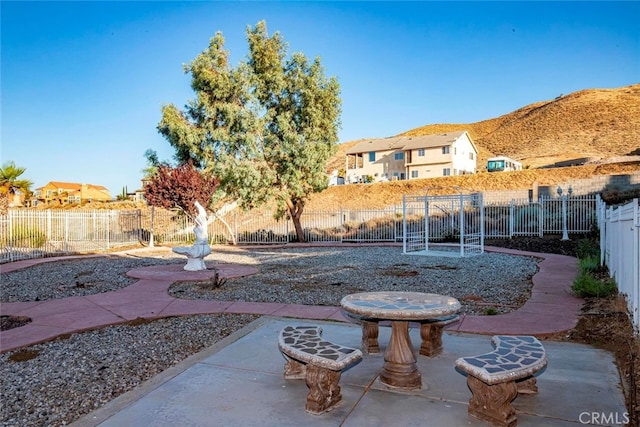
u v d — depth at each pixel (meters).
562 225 19.22
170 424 3.20
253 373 4.20
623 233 6.48
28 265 13.36
